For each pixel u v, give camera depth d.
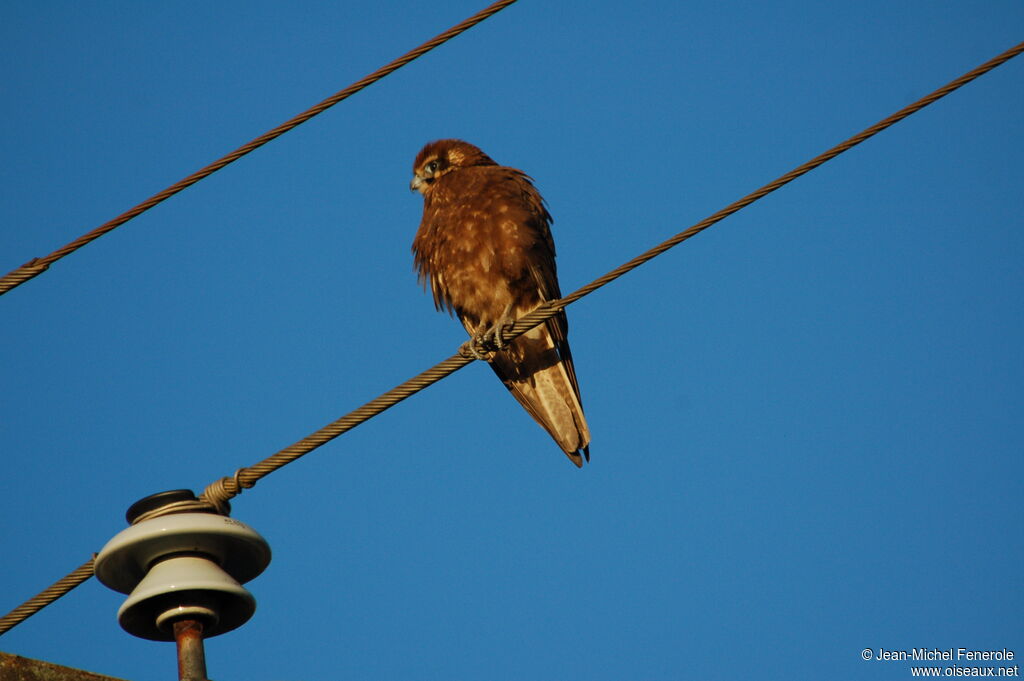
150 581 10.29
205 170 11.42
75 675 9.91
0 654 9.72
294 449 10.93
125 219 11.29
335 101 11.45
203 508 10.85
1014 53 9.91
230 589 10.34
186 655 10.12
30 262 11.20
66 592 10.49
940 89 10.08
